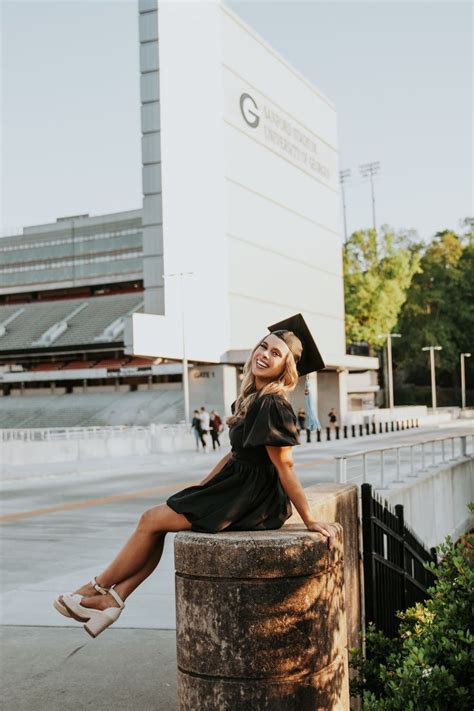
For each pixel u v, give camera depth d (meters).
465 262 89.06
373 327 75.00
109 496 16.73
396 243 79.62
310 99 67.38
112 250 83.19
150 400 62.72
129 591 3.27
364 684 4.36
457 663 3.30
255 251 56.59
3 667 4.83
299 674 2.84
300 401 58.91
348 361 61.88
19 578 8.09
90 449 27.55
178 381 67.81
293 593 2.83
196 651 2.89
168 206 47.91
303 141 65.44
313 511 4.19
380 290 73.88
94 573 8.30
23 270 88.00
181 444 32.88
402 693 3.23
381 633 4.73
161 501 15.67
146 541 3.18
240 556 2.79
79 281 84.62
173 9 49.28
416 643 3.72
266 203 58.59
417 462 21.27
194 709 2.90
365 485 5.64
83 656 5.05
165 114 48.06
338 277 71.25
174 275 44.97
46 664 4.88
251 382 3.24
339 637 3.12
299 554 2.83
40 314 84.00
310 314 64.62
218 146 53.16
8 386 77.38
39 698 4.25
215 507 3.05
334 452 30.02
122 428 35.50
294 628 2.83
